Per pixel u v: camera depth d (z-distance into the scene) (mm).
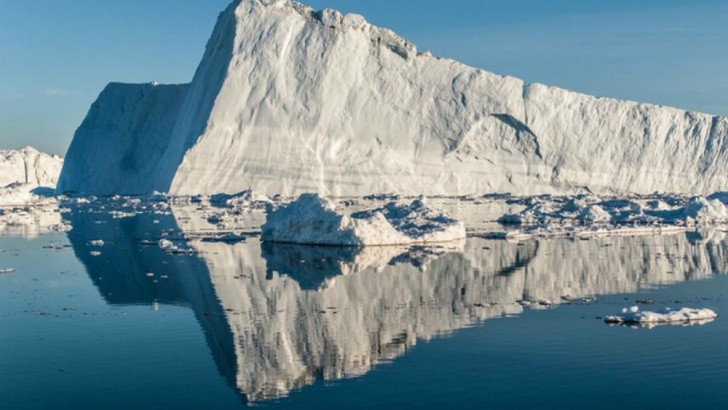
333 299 24812
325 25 93500
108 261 33781
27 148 148125
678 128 102812
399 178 90500
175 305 23984
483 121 94688
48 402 15438
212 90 90875
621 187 99562
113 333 20516
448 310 23219
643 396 15523
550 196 91812
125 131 106812
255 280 28391
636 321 21438
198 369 17391
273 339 19859
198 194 84000
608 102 100812
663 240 42688
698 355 18172
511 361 17844
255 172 85938
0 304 24297
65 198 90875
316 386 16250
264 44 91562
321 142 89000
